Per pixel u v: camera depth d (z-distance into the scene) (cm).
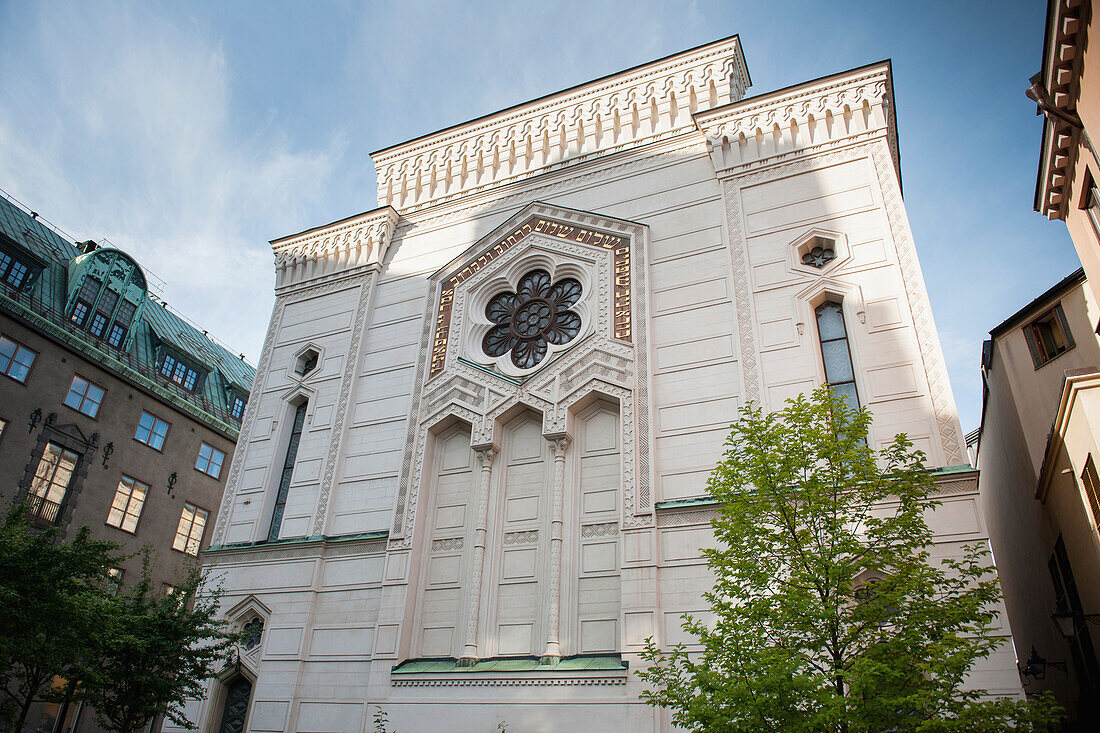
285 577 2611
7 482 3494
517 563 2330
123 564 3938
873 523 1587
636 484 2228
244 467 2994
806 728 1288
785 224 2498
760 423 1748
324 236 3428
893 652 1380
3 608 1712
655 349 2448
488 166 3291
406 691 2212
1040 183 2262
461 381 2711
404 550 2466
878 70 2602
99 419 4006
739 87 3086
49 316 4056
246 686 2512
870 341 2203
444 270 3047
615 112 3089
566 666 2064
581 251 2772
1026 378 2614
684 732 1870
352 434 2852
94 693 1983
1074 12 1731
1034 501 2620
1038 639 2864
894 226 2348
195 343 5188
